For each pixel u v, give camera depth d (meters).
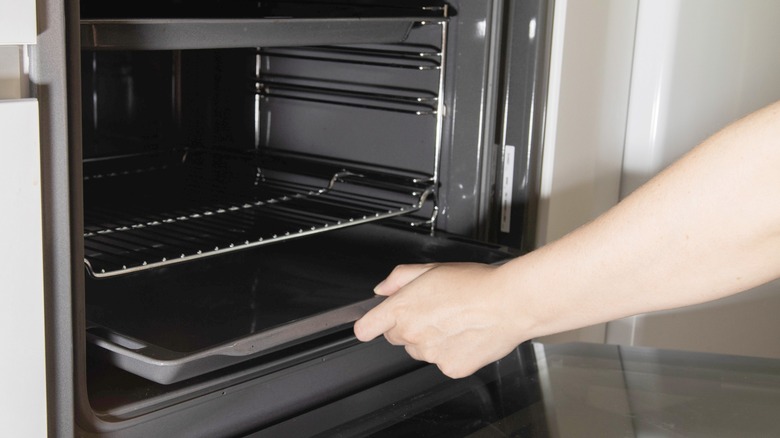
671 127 1.30
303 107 1.37
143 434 0.75
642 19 1.28
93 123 1.35
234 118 1.46
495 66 1.16
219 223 1.27
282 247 1.23
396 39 1.13
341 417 0.88
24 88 0.66
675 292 0.71
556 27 1.14
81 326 0.70
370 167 1.31
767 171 0.64
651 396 0.95
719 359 1.07
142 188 1.43
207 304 1.01
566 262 0.75
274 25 0.98
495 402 0.93
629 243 0.71
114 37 0.85
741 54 1.32
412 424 0.87
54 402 0.70
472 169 1.19
